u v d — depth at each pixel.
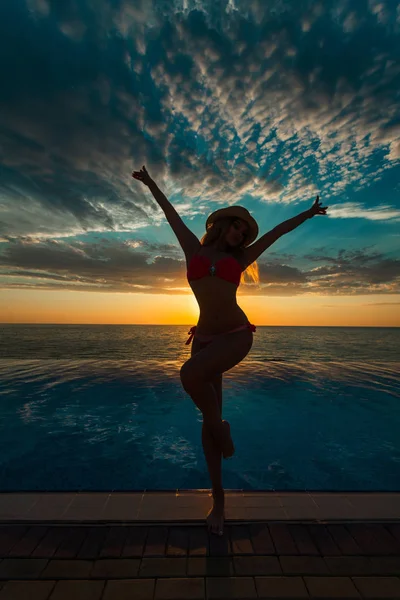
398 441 3.85
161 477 3.03
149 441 3.80
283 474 3.08
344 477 3.03
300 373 7.57
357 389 6.13
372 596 1.41
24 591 1.42
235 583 1.48
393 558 1.64
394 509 2.07
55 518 1.94
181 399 5.38
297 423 4.39
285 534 1.83
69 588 1.44
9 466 3.21
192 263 1.93
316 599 1.39
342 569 1.57
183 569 1.56
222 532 1.83
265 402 5.30
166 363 8.76
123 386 6.18
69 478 3.00
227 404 5.21
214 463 1.94
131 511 2.03
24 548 1.69
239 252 2.06
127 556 1.65
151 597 1.39
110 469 3.17
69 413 4.70
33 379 6.73
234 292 1.87
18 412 4.73
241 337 1.85
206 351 1.79
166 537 1.80
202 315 1.92
